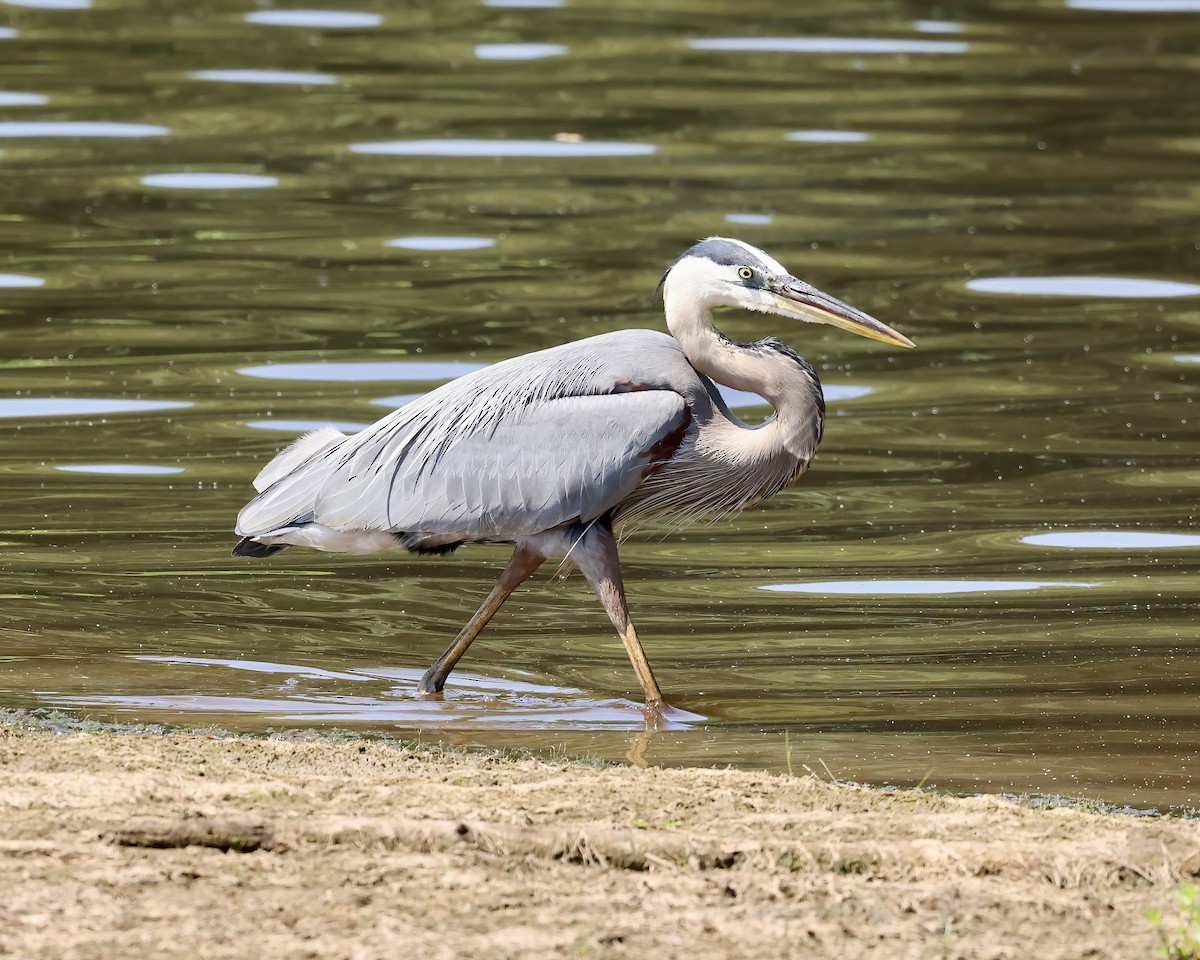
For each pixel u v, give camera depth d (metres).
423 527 12.09
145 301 21.00
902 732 11.16
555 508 11.98
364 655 12.62
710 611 13.48
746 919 7.35
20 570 13.93
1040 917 7.49
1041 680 12.06
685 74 32.59
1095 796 9.98
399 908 7.33
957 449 16.97
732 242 12.63
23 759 9.33
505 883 7.66
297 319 20.39
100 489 15.62
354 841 8.07
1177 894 7.43
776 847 8.08
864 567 14.26
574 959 6.88
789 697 11.84
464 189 25.86
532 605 13.81
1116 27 36.81
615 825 8.37
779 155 27.75
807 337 20.67
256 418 17.31
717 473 12.45
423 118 29.38
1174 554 14.39
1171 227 24.45
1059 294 21.83
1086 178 26.81
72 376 18.48
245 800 8.64
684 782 9.35
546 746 10.83
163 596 13.59
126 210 24.59
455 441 12.09
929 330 20.52
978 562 14.30
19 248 22.81
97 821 8.16
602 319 20.30
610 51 34.28
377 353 19.20
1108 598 13.54
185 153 27.28
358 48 34.06
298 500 12.30
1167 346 19.98
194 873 7.61
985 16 37.75
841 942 7.14
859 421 17.78
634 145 28.11
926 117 29.98
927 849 8.15
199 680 11.98
